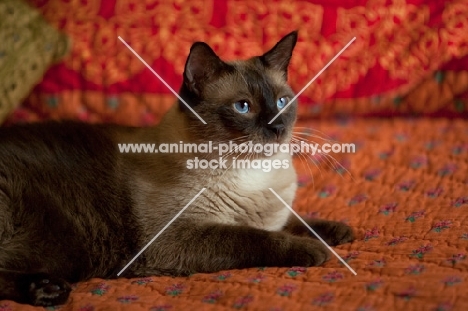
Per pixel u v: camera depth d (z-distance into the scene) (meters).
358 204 1.14
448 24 1.31
